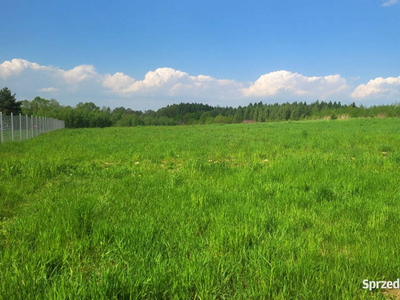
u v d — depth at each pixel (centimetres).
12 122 1977
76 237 356
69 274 275
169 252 312
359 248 321
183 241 341
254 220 392
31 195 565
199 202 488
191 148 1283
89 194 539
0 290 245
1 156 1064
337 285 257
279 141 1464
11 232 372
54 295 232
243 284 271
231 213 424
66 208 447
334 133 1945
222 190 577
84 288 239
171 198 513
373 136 1609
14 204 508
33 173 713
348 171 713
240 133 2378
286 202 488
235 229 354
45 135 2641
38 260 298
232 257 300
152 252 310
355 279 265
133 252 310
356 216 423
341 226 382
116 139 1878
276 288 258
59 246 328
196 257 297
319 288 254
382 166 787
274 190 564
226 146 1334
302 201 491
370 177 643
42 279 263
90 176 734
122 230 359
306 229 391
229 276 272
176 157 1064
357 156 959
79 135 2453
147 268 278
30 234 363
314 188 557
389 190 554
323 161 854
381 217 403
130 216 423
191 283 256
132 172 777
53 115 6612
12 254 311
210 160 1009
